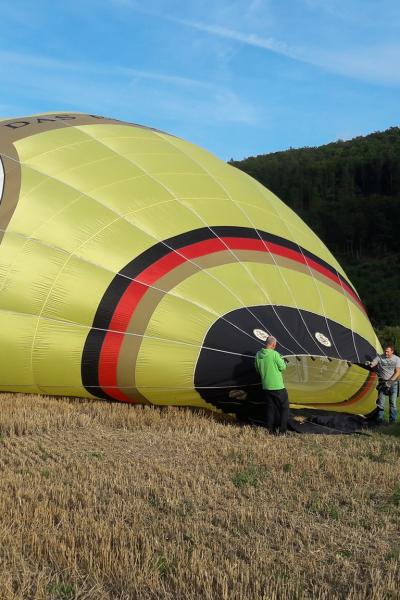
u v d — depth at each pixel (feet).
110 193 36.76
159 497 21.17
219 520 19.34
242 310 33.27
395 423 35.81
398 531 18.76
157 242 34.99
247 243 36.52
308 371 34.78
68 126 41.91
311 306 35.32
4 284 33.71
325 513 19.95
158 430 31.40
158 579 15.44
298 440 29.68
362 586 15.26
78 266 34.01
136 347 32.81
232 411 33.68
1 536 17.39
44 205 35.65
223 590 14.56
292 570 15.99
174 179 39.17
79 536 17.44
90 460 25.64
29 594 14.90
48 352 33.65
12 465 24.86
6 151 38.01
